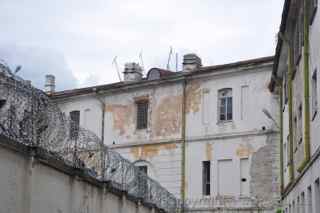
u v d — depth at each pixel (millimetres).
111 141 41469
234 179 36094
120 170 23031
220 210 36031
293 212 26188
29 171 14367
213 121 37531
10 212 13500
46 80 47938
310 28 20625
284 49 28453
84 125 43031
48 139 15578
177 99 39156
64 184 17062
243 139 36281
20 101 14086
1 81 13367
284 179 32125
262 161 35344
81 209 18422
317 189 18766
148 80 40156
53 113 15859
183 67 40625
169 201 32312
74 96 43750
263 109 34500
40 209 15203
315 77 20156
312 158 18875
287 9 24016
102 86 42312
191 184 37406
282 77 32688
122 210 23031
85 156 18828
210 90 38031
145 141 39844
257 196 35094
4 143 13211
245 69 36656
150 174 39156
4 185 13273
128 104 41375
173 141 38656
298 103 24203
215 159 36969
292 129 26719
